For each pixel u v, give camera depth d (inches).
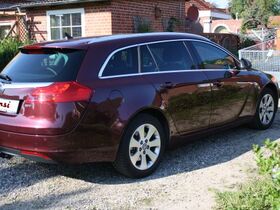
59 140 181.5
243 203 148.3
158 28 722.8
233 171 213.9
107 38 208.8
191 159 232.7
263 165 138.6
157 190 192.9
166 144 221.9
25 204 180.9
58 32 695.7
